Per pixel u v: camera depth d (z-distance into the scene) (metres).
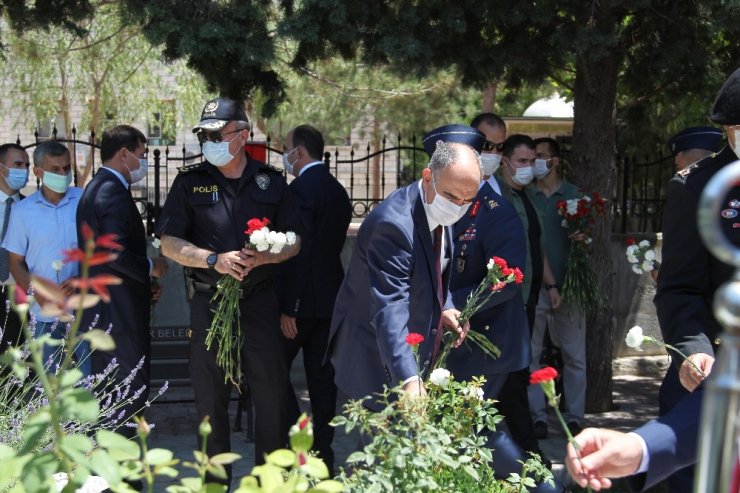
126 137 5.48
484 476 3.23
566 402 7.29
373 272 3.90
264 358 5.05
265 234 4.72
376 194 12.02
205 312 5.05
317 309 5.89
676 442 2.39
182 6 6.13
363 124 18.89
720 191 1.49
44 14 6.93
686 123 9.91
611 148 7.55
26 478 2.07
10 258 5.96
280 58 6.64
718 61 7.23
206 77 6.49
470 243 4.73
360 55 6.82
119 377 5.25
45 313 2.01
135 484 4.77
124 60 17.33
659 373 9.10
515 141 6.56
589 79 7.40
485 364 4.55
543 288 7.09
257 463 5.16
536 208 7.12
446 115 17.33
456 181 3.77
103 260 2.04
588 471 2.32
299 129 6.28
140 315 5.37
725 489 1.53
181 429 7.19
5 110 19.75
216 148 5.01
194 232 5.11
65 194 6.07
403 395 3.16
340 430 7.20
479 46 6.49
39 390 3.68
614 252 9.04
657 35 6.76
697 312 3.64
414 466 2.91
